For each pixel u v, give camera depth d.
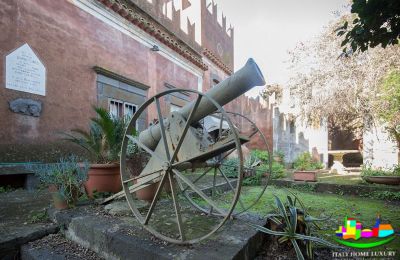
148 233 2.61
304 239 2.63
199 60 11.80
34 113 5.36
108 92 7.12
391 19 2.77
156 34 8.94
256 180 7.54
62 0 6.03
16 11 5.15
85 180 3.57
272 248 2.75
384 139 9.66
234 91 2.75
